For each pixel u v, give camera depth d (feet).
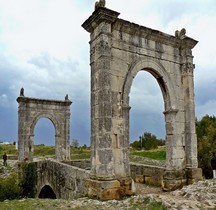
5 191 79.25
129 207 30.09
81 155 133.90
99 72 39.91
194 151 48.91
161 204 29.58
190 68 50.65
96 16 40.68
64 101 103.09
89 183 39.19
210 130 91.91
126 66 42.96
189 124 49.19
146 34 45.88
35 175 82.23
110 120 38.99
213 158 56.29
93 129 40.73
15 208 30.35
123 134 40.83
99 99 39.50
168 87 48.19
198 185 40.32
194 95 50.93
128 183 39.29
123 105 41.37
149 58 46.19
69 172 52.54
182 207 28.22
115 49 41.96
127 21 42.75
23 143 91.76
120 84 41.83
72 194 49.96
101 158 37.93
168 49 49.47
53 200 35.55
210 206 29.55
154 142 167.53
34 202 33.78
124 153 40.42
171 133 47.32
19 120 93.20
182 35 51.03
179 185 46.01
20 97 92.68
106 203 32.76
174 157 46.75
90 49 44.11
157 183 51.37
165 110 48.70
